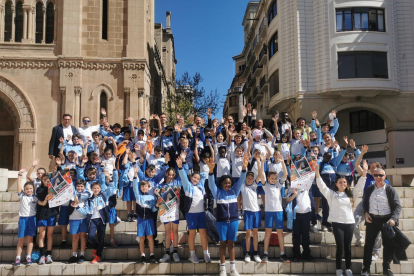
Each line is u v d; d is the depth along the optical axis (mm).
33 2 19203
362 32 21578
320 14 22500
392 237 6754
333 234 7805
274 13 26688
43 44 18812
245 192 7727
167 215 7535
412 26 22844
